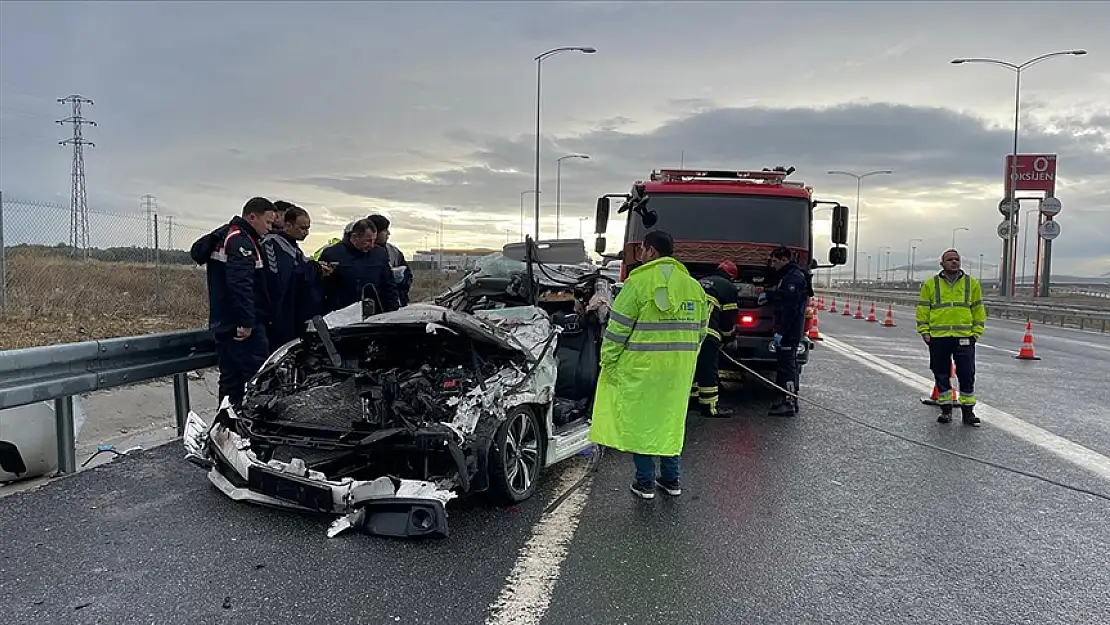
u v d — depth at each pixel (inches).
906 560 173.2
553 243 382.6
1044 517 204.5
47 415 223.3
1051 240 1572.3
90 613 139.1
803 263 391.2
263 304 262.7
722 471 245.6
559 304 288.0
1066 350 669.3
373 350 236.2
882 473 245.3
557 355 263.7
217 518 188.4
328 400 208.5
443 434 185.5
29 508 193.3
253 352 258.5
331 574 158.2
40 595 145.8
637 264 398.9
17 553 165.2
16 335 415.2
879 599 152.8
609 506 207.8
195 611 140.8
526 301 286.7
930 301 328.5
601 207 452.1
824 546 180.5
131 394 332.8
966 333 322.7
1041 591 158.1
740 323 360.8
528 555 170.6
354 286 302.5
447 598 148.6
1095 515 206.7
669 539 183.0
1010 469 251.4
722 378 447.5
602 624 139.7
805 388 413.4
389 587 152.8
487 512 201.0
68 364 221.0
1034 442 292.4
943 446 284.0
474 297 294.2
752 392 404.2
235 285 245.8
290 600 146.2
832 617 144.7
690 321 210.5
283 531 181.5
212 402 343.3
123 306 563.5
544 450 224.1
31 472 219.0
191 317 551.2
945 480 238.1
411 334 224.8
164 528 181.0
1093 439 298.2
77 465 238.8
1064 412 355.9
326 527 184.2
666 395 208.1
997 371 502.9
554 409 244.7
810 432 306.0
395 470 199.5
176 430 280.4
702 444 283.3
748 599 151.4
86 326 470.6
